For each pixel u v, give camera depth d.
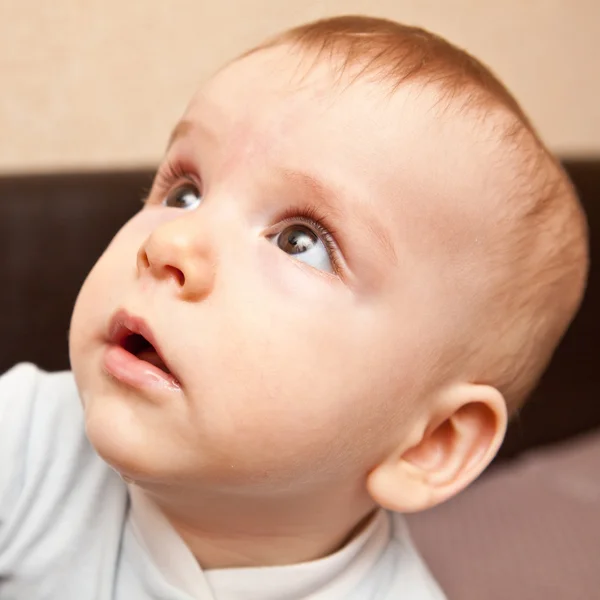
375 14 1.06
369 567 0.65
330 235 0.53
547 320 0.65
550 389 1.15
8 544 0.61
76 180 0.94
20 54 1.01
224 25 1.02
